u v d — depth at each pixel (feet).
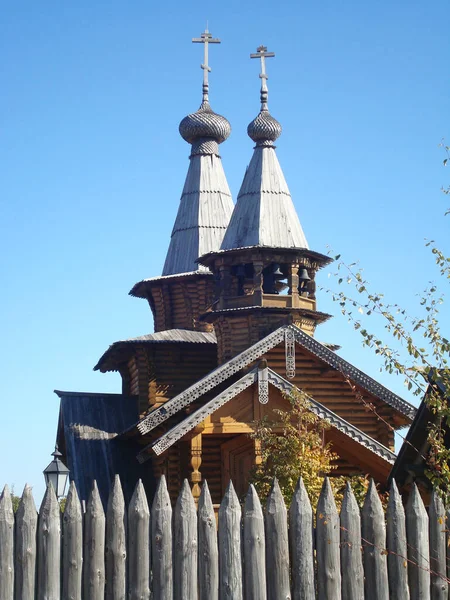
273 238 107.04
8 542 33.81
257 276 101.45
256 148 112.98
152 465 101.45
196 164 128.98
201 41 132.26
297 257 102.89
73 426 104.32
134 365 110.42
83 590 34.24
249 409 82.53
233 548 34.91
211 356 108.78
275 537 35.17
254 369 81.46
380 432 93.04
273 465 66.18
